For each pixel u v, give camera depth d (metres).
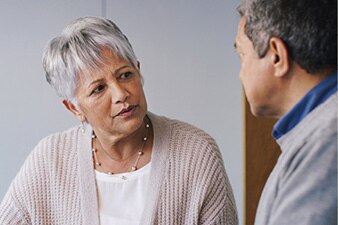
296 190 0.75
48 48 1.28
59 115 2.51
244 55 0.86
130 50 1.25
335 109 0.77
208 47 2.46
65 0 2.46
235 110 2.48
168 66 2.49
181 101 2.50
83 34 1.24
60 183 1.38
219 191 1.37
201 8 2.44
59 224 1.40
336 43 0.79
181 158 1.36
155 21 2.47
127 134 1.27
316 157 0.75
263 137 2.33
